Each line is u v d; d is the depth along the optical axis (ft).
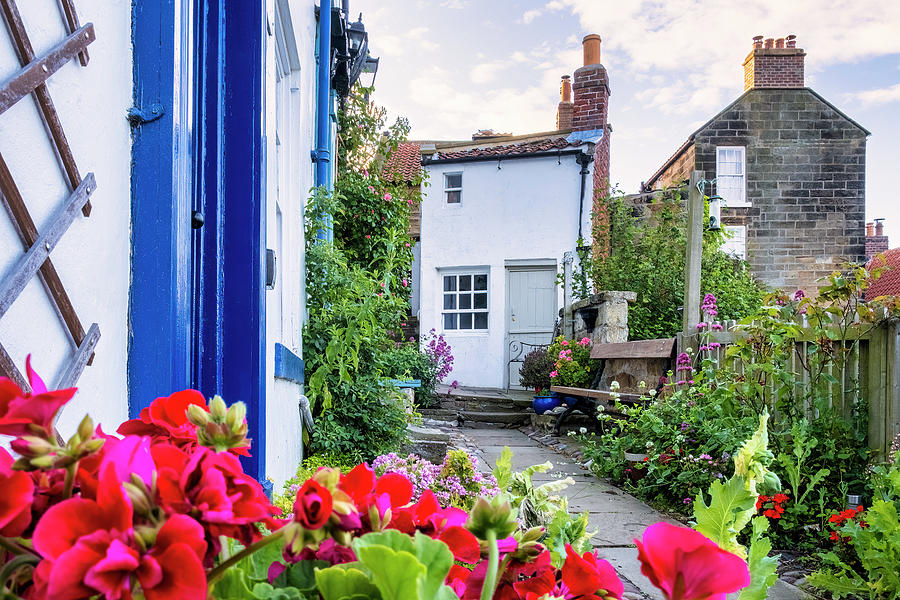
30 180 3.56
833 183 50.08
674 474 14.44
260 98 7.43
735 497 2.45
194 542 1.25
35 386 1.50
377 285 17.93
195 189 6.83
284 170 12.87
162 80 4.97
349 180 22.03
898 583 8.17
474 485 9.85
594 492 15.46
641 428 16.58
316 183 18.71
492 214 40.88
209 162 6.98
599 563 1.93
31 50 3.49
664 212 37.06
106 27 4.56
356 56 22.58
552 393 28.81
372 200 21.49
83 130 4.19
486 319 41.27
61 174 3.89
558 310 39.75
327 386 14.17
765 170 50.29
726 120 50.55
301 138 13.76
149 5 4.98
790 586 9.41
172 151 4.95
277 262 10.32
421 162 41.39
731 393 14.44
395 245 21.12
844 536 9.96
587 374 28.45
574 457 20.51
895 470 9.20
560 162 40.14
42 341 3.65
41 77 3.55
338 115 26.16
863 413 12.59
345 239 21.30
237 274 7.20
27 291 3.51
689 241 22.04
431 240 41.73
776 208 50.19
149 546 1.25
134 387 4.87
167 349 4.88
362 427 15.06
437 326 41.50
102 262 4.46
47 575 1.19
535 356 32.78
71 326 3.91
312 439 14.12
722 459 13.66
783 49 50.37
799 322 14.03
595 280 35.53
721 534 2.46
